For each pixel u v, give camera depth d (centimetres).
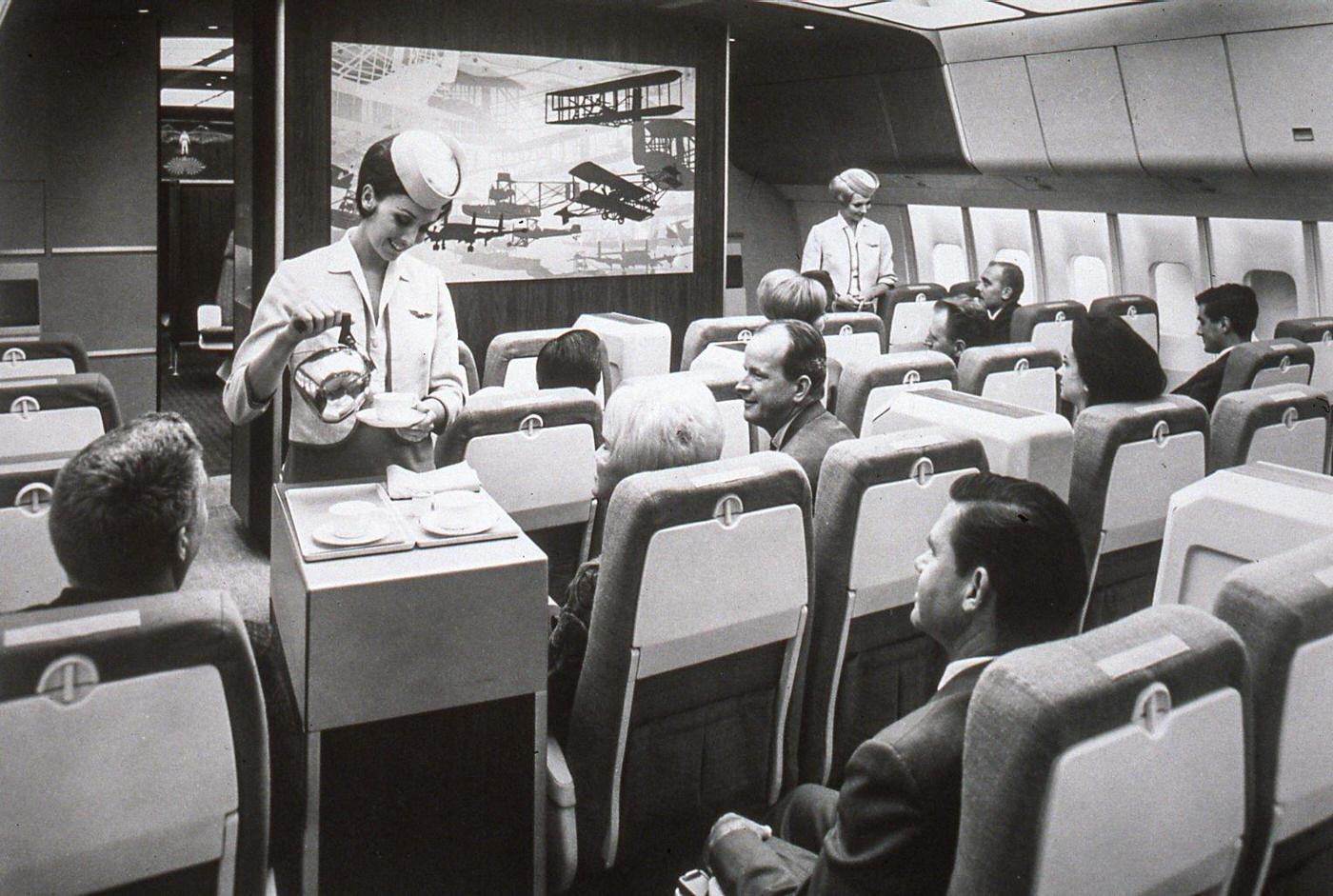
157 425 166
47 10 625
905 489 244
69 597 161
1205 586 228
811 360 294
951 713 144
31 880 142
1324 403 327
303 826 200
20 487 251
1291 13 556
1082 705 123
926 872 139
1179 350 786
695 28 673
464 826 212
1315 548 168
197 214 1162
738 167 1118
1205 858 144
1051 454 300
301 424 276
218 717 149
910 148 873
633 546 202
